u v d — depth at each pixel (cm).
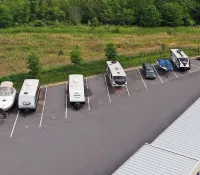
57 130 3809
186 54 6266
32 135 3703
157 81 5134
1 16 8406
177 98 4622
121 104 4419
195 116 3534
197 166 2741
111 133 3772
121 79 4766
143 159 2806
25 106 4062
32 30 8119
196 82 5138
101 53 6384
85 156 3375
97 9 9719
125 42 7162
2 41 7006
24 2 9512
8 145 3519
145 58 5997
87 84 4944
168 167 2714
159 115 4169
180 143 3064
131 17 9288
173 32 8388
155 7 9438
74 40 7288
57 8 9425
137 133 3781
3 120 3956
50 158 3334
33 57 5019
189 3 10256
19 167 3198
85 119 4047
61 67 5406
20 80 4925
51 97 4541
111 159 3334
